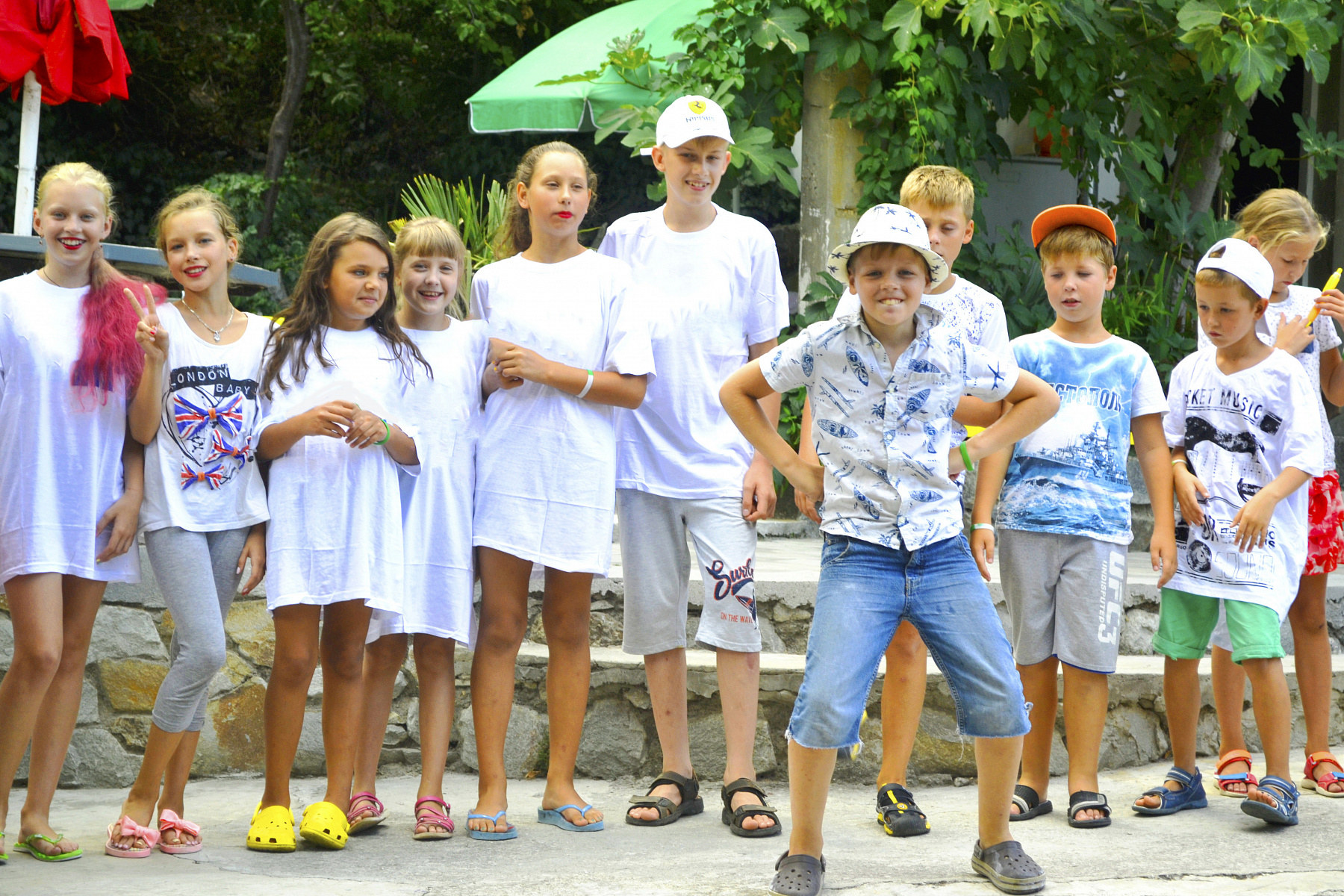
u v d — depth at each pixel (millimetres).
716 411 3633
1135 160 7168
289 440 3137
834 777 3953
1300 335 3857
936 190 3451
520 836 3344
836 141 6641
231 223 3270
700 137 3584
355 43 11742
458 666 4121
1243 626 3510
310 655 3191
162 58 11719
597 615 4266
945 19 6602
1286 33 6426
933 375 2797
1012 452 3646
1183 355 6863
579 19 11195
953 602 2801
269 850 3141
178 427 3119
